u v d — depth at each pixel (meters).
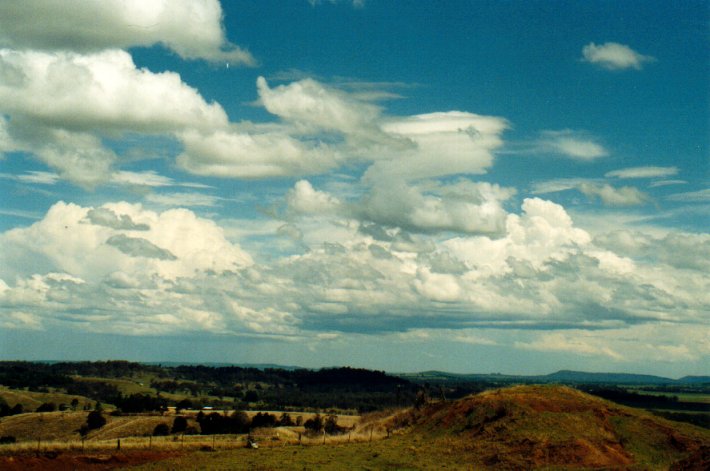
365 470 52.06
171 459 58.78
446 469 52.59
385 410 99.12
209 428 124.19
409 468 53.00
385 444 65.81
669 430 60.62
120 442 65.38
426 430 70.62
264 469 51.72
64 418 156.25
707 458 44.16
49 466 56.91
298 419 139.25
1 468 54.88
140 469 54.41
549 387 73.81
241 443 68.81
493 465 54.28
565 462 53.47
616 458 54.81
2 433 144.38
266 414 136.25
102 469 57.69
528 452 55.34
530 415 62.88
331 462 55.25
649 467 50.59
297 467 52.59
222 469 52.03
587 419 62.16
